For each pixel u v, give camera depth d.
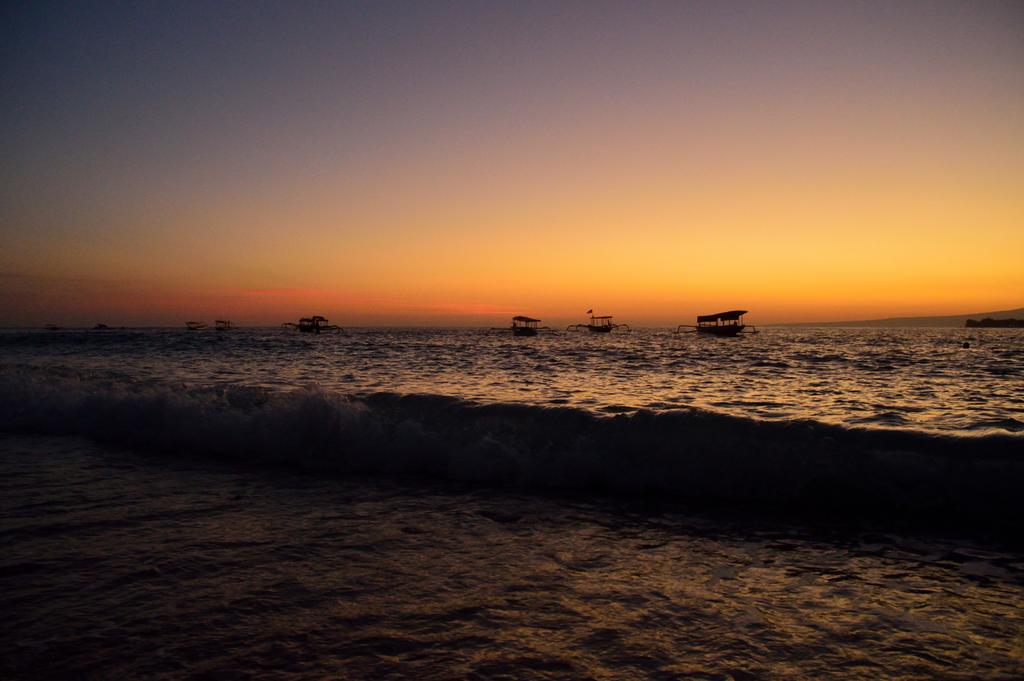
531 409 7.41
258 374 17.75
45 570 4.01
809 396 12.99
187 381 14.84
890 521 5.14
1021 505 5.07
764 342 68.44
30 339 52.59
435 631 3.23
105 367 20.52
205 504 5.58
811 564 4.23
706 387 15.10
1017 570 4.09
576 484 6.32
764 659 2.95
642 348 44.88
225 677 2.75
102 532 4.78
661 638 3.16
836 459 5.80
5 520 5.05
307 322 120.31
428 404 8.05
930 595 3.71
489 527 5.01
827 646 3.08
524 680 2.75
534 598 3.66
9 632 3.18
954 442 5.65
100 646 3.03
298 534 4.79
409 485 6.34
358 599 3.62
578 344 56.06
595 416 6.98
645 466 6.23
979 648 3.07
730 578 3.99
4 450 7.78
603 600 3.64
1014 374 19.73
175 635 3.15
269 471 6.88
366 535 4.78
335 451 7.27
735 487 5.91
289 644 3.07
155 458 7.42
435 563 4.21
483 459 6.66
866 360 28.11
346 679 2.74
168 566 4.10
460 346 45.75
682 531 4.93
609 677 2.78
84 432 8.90
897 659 2.96
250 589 3.75
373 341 61.69
